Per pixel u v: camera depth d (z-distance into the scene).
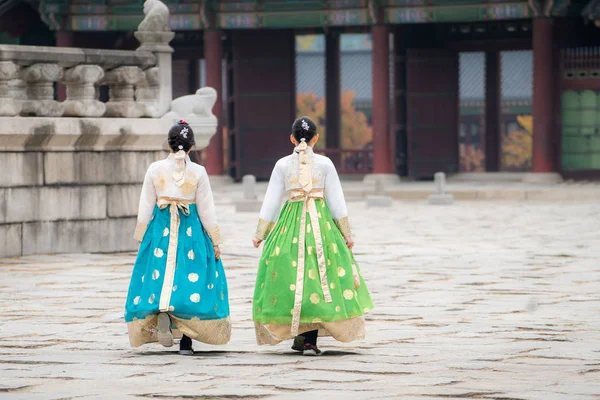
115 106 23.11
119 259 21.59
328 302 11.20
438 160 60.59
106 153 22.88
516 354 11.08
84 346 11.94
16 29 60.41
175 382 9.67
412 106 60.44
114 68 22.94
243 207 40.38
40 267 20.02
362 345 11.88
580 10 53.91
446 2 53.91
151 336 11.58
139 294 11.49
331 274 11.34
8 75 20.83
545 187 50.09
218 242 11.66
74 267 20.09
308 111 106.88
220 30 57.00
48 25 58.72
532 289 17.22
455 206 43.34
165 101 23.70
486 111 63.44
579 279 18.67
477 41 59.94
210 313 11.38
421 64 60.34
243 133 62.09
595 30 55.47
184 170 11.58
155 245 11.49
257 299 11.48
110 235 23.02
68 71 22.06
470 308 14.97
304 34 62.19
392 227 31.89
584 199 46.47
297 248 11.34
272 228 11.72
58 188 22.09
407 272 19.89
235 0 56.50
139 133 22.94
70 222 22.38
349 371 10.20
